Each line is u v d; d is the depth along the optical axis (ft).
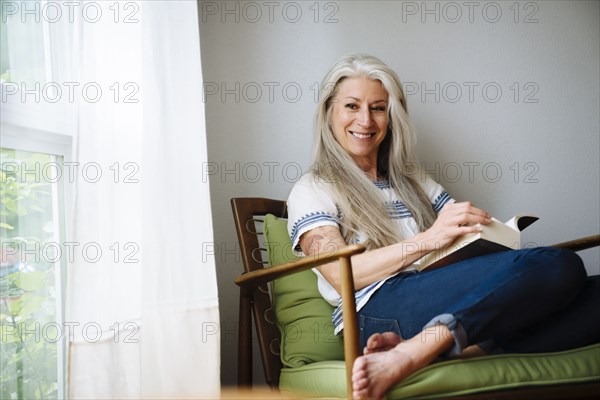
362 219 5.35
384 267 4.85
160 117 4.79
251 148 7.16
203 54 7.14
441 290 4.63
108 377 4.20
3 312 4.13
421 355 4.06
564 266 4.42
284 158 7.18
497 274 4.43
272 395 5.37
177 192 4.87
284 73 7.20
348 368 4.11
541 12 7.36
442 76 7.30
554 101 7.37
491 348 4.53
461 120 7.32
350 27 7.23
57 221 4.77
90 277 4.11
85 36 4.22
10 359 4.18
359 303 4.98
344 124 5.77
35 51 4.63
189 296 4.86
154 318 4.62
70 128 4.86
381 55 7.25
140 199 4.65
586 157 7.38
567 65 7.38
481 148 7.33
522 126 7.34
